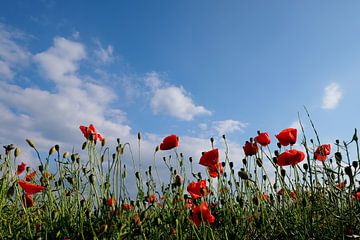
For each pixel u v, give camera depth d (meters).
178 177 0.73
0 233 0.70
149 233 0.74
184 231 0.74
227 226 0.74
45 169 0.79
